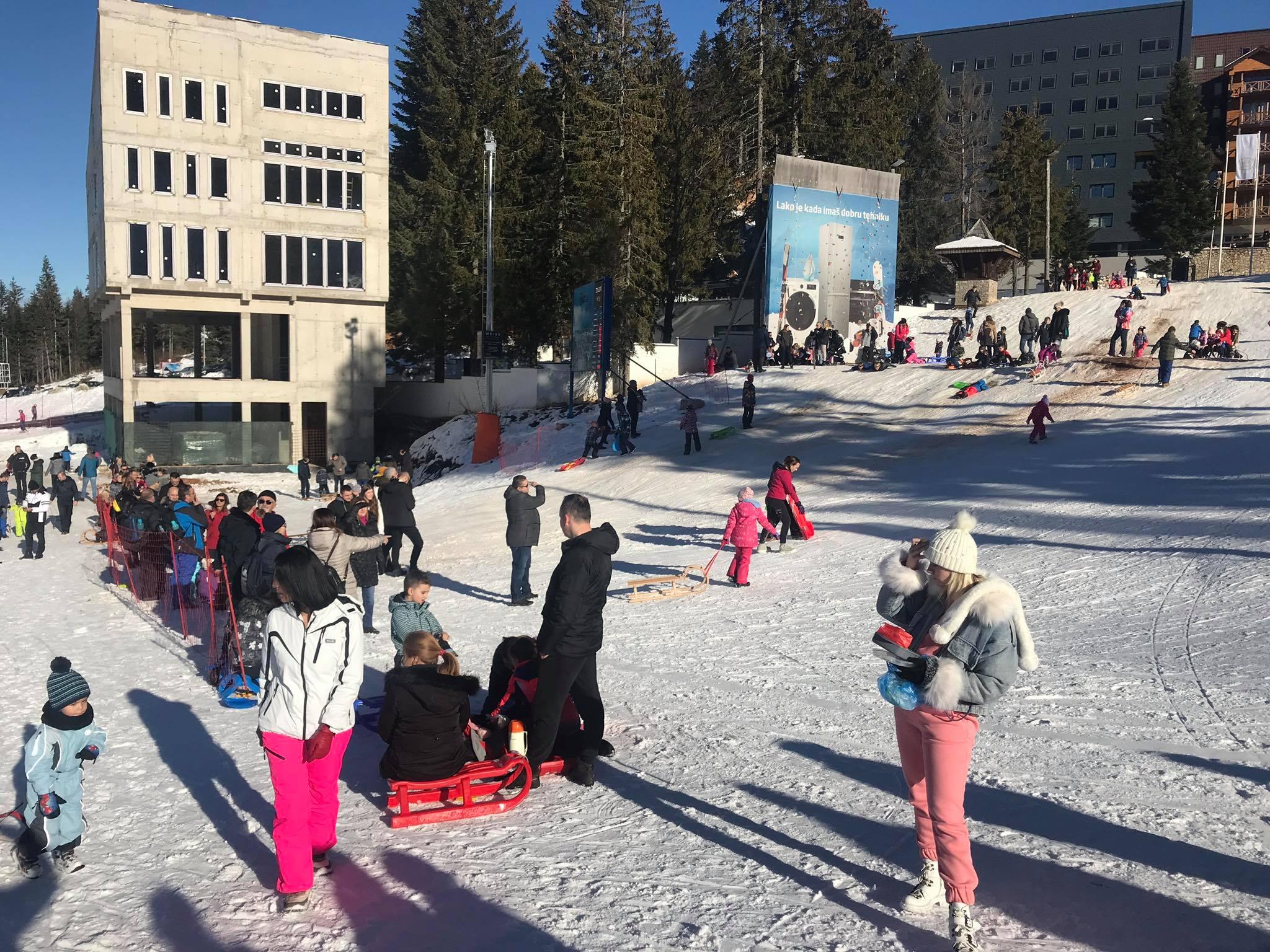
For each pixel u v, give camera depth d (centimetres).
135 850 502
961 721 372
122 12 4081
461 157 4850
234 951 388
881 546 1578
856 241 3931
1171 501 1673
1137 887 423
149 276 4219
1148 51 8869
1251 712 688
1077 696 749
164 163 4222
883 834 496
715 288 5484
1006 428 2612
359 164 4562
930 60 6475
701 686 822
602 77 4753
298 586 425
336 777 459
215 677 895
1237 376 2670
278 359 4878
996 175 6312
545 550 1856
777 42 5300
